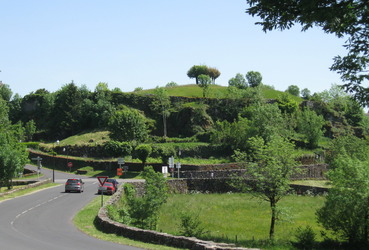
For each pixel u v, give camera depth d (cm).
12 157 4106
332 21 1433
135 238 1580
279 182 2300
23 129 8700
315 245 1986
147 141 7838
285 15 1476
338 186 2041
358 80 1580
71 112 9688
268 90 12912
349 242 2030
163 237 1463
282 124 6888
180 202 3622
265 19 1516
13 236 1552
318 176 5338
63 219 2133
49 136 9544
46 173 6462
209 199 3878
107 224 1791
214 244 1305
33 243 1401
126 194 3428
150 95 9800
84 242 1460
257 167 2372
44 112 10669
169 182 4309
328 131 8481
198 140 7750
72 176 6047
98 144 7419
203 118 8469
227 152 6819
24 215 2250
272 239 2103
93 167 6612
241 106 9094
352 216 2014
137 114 7581
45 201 2989
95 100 9962
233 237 2186
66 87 10425
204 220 2772
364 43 1526
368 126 8938
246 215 3005
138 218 2211
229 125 7131
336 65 1628
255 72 13825
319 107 9300
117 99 9762
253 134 6525
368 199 1983
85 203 2883
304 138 7488
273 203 2344
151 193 2308
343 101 9850
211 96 10712
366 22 1470
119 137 7381
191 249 1335
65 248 1314
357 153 5197
